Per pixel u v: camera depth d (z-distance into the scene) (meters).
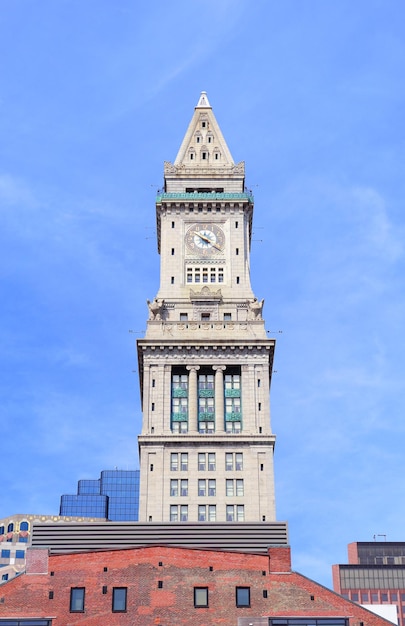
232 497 155.75
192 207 185.38
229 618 92.31
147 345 167.50
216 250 182.00
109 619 91.94
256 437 160.25
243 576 94.31
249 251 189.12
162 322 171.62
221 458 159.00
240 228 184.12
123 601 92.88
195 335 170.00
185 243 182.50
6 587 93.00
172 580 93.81
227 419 163.62
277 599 93.31
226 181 189.38
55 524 113.12
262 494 155.88
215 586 93.75
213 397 165.88
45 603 92.50
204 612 92.50
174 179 189.38
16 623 91.31
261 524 114.12
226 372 168.12
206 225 184.25
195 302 175.88
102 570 94.06
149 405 163.62
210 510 154.75
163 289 177.75
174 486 156.50
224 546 112.00
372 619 92.25
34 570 94.00
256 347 168.00
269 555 95.56
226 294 177.38
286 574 94.56
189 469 158.00
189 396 164.88
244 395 165.12
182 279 179.00
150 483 156.62
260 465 158.38
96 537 112.69
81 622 91.69
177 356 167.62
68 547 111.25
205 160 192.12
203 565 94.69
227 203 185.38
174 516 154.00
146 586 93.50
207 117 197.25
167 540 112.06
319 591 93.75
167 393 164.88
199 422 163.50
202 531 113.69
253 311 174.38
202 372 168.00
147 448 159.50
